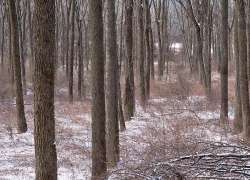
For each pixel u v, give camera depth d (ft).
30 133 65.05
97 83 35.24
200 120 49.49
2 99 97.55
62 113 80.48
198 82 107.76
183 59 187.32
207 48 94.79
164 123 51.13
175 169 24.76
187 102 70.18
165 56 156.56
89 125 69.15
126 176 28.45
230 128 48.62
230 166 25.13
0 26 152.76
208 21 102.47
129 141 49.62
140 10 84.07
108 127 40.32
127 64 73.97
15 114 79.00
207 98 76.54
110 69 40.75
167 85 100.07
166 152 31.58
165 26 145.89
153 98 92.99
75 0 101.09
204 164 25.09
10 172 42.83
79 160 46.55
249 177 24.49
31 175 41.81
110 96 40.68
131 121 68.64
